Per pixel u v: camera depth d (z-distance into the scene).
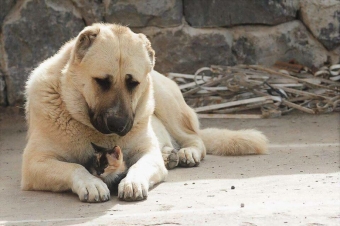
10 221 7.68
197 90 16.48
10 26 16.44
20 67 16.59
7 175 10.82
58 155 9.60
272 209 7.61
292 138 13.59
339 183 9.14
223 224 7.09
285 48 17.59
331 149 12.16
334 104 16.00
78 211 8.12
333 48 17.58
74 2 16.70
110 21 16.88
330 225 6.92
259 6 17.31
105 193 8.59
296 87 16.62
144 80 9.47
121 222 7.36
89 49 9.11
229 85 16.47
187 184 9.55
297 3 17.45
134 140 9.89
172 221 7.29
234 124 15.30
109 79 8.95
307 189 8.84
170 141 11.89
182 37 17.11
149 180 9.21
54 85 9.55
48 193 9.28
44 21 16.55
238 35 17.53
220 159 11.78
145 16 16.89
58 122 9.48
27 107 10.78
